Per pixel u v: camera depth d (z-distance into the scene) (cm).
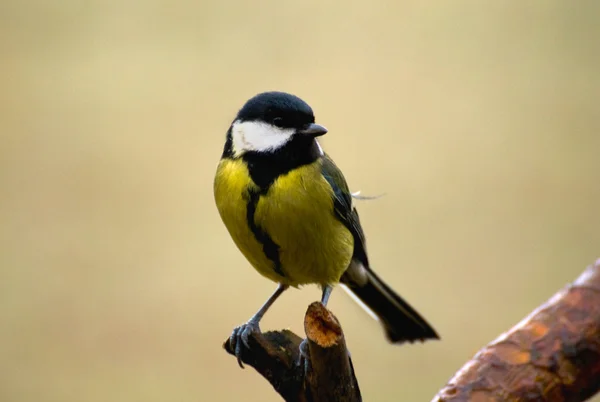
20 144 1180
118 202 1123
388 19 1313
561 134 1199
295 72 1251
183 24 1291
